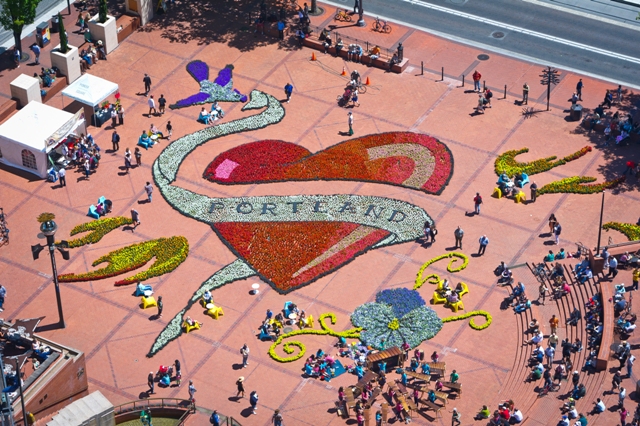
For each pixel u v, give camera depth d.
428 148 106.44
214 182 102.62
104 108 109.12
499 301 91.19
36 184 102.12
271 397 83.88
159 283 92.62
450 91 113.62
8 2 111.50
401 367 85.56
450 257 95.25
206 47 119.06
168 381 84.44
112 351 87.19
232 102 112.19
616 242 96.31
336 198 100.81
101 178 102.75
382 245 96.19
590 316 88.69
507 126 109.12
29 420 77.19
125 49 118.44
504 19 123.88
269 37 120.88
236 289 92.25
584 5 125.94
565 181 102.50
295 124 109.44
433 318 89.38
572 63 117.75
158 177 102.69
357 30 122.06
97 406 77.50
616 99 112.31
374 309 90.00
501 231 97.75
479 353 87.00
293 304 89.75
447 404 83.06
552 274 92.75
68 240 96.12
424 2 126.25
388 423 81.69
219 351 87.31
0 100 110.88
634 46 120.00
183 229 97.69
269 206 99.94
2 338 82.81
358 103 111.94
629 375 84.06
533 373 84.62
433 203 100.50
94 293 91.81
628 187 102.31
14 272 93.44
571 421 81.38
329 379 85.06
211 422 81.00
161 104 109.62
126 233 97.19
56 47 113.69
